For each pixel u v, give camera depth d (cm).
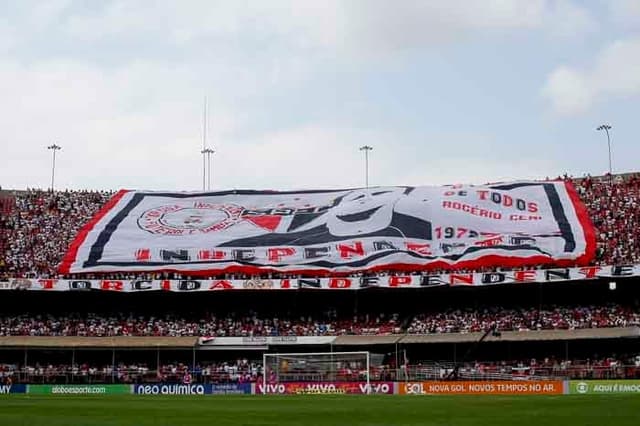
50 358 9825
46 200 11938
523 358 9119
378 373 8194
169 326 9694
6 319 9750
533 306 9462
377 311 9894
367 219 11038
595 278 8725
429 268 10012
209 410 4991
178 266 10438
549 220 10575
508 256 9950
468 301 9888
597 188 11256
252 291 10125
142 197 12256
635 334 8194
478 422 3781
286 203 11869
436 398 6350
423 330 9206
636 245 9775
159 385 8250
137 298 10319
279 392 8100
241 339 9219
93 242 10900
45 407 5394
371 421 3906
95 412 4825
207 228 11262
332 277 9988
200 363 9362
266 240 10844
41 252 10694
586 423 3616
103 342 9112
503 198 11238
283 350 9594
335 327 9512
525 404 5216
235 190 12388
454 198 11325
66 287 9550
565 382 7256
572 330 8556
